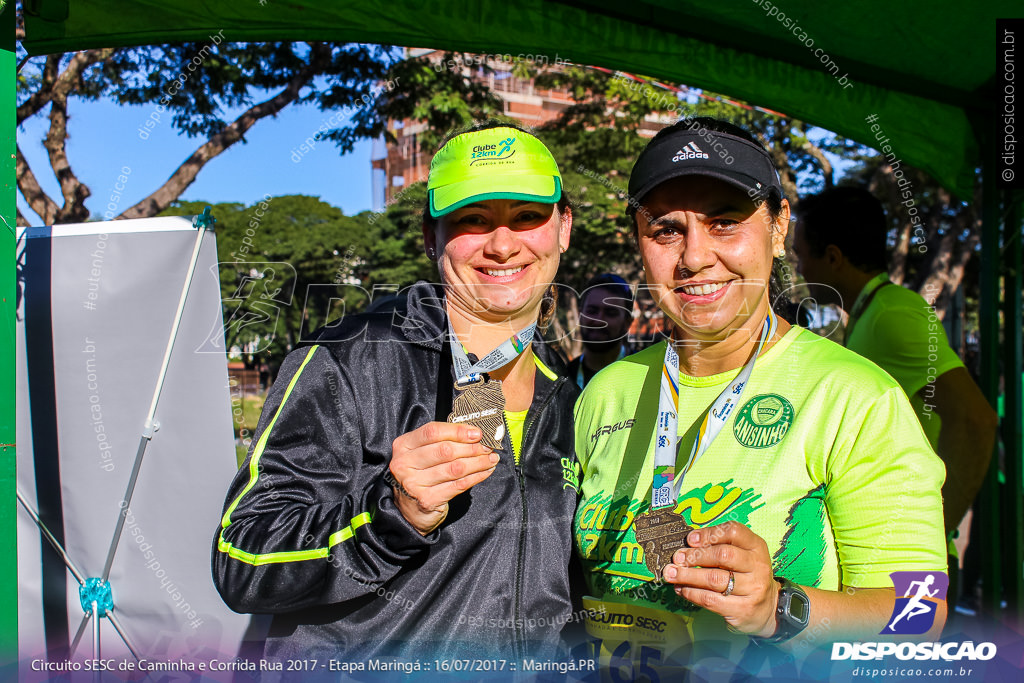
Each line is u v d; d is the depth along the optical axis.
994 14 2.17
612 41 2.35
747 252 1.32
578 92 8.09
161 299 1.98
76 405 1.98
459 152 1.39
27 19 1.93
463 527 1.36
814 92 2.62
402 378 1.42
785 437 1.25
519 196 1.35
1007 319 2.94
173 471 1.99
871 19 2.26
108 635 2.01
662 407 1.39
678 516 1.15
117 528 1.98
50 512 1.99
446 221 1.47
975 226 10.52
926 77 2.66
